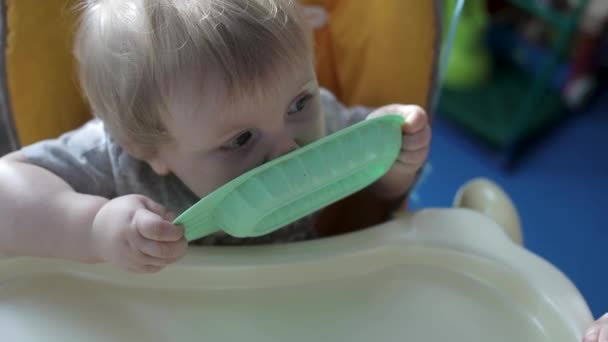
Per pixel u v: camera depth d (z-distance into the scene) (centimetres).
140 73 48
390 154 49
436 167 138
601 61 144
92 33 51
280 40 48
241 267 52
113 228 47
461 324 51
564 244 125
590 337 45
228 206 45
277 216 48
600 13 133
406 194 67
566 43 130
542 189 134
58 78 64
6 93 62
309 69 51
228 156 51
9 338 47
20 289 51
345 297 53
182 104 48
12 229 51
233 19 47
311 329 50
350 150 45
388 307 52
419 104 67
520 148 141
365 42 68
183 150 51
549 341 49
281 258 53
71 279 51
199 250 53
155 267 47
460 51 146
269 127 50
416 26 63
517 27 147
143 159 56
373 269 55
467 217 57
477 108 144
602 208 131
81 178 57
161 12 47
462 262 54
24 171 53
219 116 48
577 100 145
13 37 60
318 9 69
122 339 48
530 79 150
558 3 128
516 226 63
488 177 137
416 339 50
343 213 73
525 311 51
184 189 59
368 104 70
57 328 48
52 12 60
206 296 52
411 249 55
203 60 46
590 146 142
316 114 54
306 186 44
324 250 54
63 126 67
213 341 49
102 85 51
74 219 50
